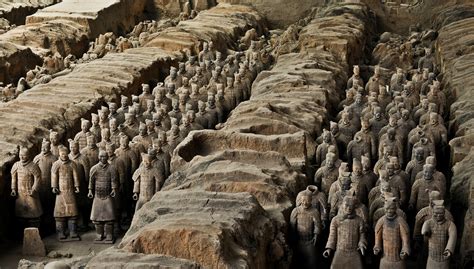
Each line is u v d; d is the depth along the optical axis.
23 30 28.83
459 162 17.20
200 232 11.20
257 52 27.38
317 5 37.25
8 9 33.25
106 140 17.53
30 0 36.41
